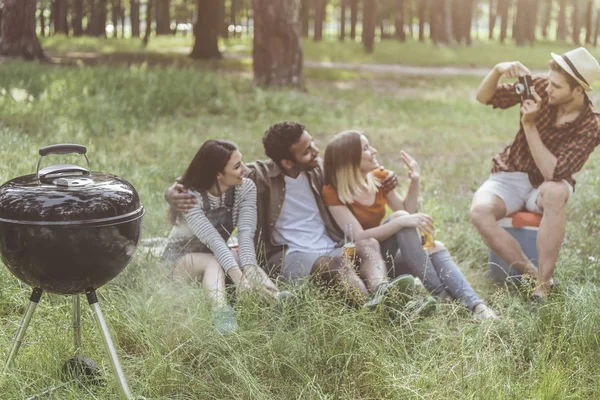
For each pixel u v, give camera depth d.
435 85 22.69
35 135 9.44
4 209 3.03
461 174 9.24
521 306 4.32
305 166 4.68
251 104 14.27
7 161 6.52
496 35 80.38
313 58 32.41
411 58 34.88
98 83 14.23
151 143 10.12
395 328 3.89
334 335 3.75
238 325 3.88
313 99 16.25
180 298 4.09
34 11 22.69
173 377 3.50
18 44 22.55
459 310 4.41
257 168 4.72
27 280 3.18
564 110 5.04
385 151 10.87
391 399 3.45
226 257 4.30
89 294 3.24
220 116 13.20
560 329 4.02
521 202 5.17
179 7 51.75
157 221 5.78
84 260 3.07
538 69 33.31
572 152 4.88
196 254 4.43
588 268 5.31
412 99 17.53
